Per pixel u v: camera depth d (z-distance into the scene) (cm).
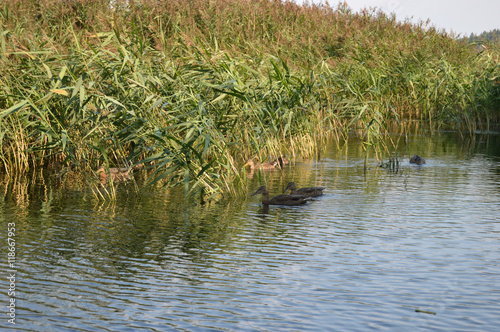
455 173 2619
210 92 2497
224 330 1033
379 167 2788
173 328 1042
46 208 1927
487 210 1916
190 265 1372
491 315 1094
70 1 3972
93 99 2248
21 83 2444
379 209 1936
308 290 1213
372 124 2862
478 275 1301
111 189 2181
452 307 1129
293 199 2006
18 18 3597
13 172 2558
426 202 2039
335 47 4547
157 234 1631
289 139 3189
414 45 4356
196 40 3212
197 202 2045
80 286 1236
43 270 1331
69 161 2409
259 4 4741
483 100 4078
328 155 3175
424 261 1398
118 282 1259
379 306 1133
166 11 4003
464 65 4325
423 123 4481
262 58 3050
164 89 2233
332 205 1995
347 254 1452
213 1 4369
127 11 4066
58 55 2309
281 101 2539
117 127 2252
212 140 2012
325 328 1040
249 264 1377
